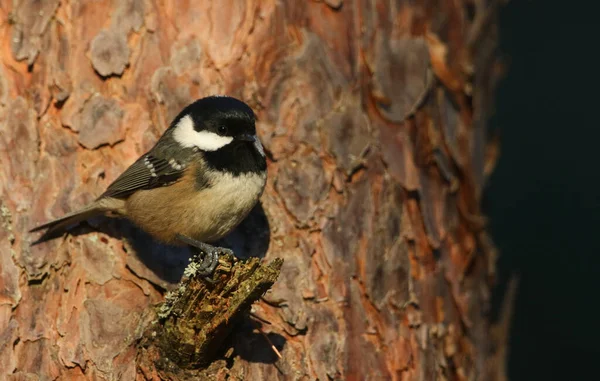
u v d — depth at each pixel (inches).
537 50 837.2
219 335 325.4
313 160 384.5
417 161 410.3
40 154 365.7
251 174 364.2
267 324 356.8
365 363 365.7
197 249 382.0
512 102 813.9
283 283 364.2
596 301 679.7
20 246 348.8
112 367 332.2
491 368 446.0
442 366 398.9
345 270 374.0
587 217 730.2
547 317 676.7
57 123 372.2
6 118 364.2
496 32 473.7
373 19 411.5
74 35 378.6
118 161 378.3
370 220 385.7
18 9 375.2
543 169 771.4
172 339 328.8
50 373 330.6
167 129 381.1
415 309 389.4
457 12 458.0
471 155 446.6
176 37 389.7
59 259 352.2
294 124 389.1
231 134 362.0
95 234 366.9
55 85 373.1
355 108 395.9
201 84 388.5
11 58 371.9
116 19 383.2
